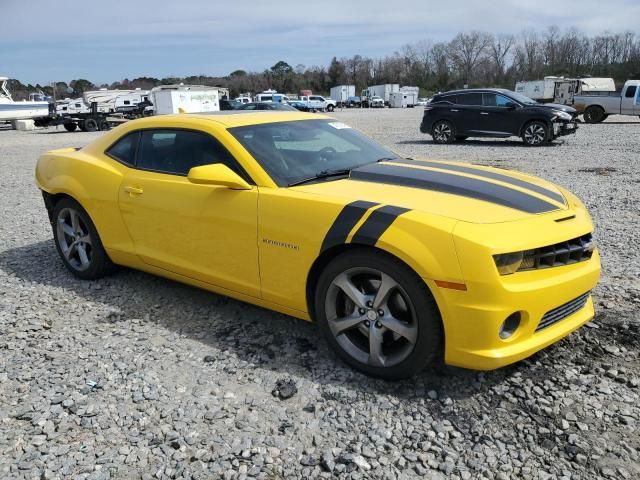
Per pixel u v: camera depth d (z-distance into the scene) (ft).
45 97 157.17
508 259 8.83
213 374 10.68
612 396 9.55
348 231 9.67
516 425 8.92
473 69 370.94
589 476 7.79
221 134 12.24
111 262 15.48
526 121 51.98
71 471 8.20
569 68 337.11
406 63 402.11
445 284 8.83
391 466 8.12
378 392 9.89
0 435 9.08
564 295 9.55
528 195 10.63
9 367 11.23
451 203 9.89
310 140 13.16
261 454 8.43
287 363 10.96
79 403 9.87
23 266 17.54
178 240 12.71
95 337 12.42
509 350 9.07
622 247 17.69
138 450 8.61
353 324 10.23
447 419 9.11
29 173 41.98
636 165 36.58
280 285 11.02
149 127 13.91
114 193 13.98
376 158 13.44
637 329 11.82
